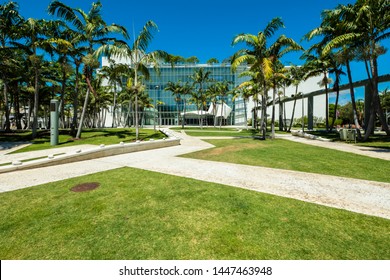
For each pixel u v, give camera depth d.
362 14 13.59
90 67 17.12
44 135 20.50
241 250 2.67
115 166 7.77
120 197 4.55
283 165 7.76
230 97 63.84
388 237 2.91
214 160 8.84
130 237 2.98
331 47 14.58
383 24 13.77
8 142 16.47
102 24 17.27
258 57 17.50
